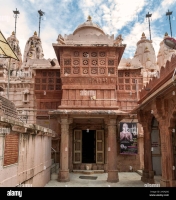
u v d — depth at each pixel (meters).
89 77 12.13
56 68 15.05
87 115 11.66
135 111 12.34
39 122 15.06
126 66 15.75
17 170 6.52
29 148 7.79
